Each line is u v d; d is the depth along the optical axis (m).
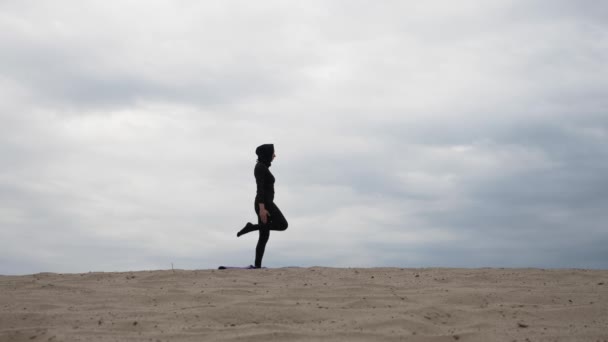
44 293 5.76
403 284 6.30
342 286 6.04
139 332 4.27
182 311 4.86
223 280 6.59
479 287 6.07
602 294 5.66
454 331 4.39
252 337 4.09
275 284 6.29
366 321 4.53
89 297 5.57
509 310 4.95
